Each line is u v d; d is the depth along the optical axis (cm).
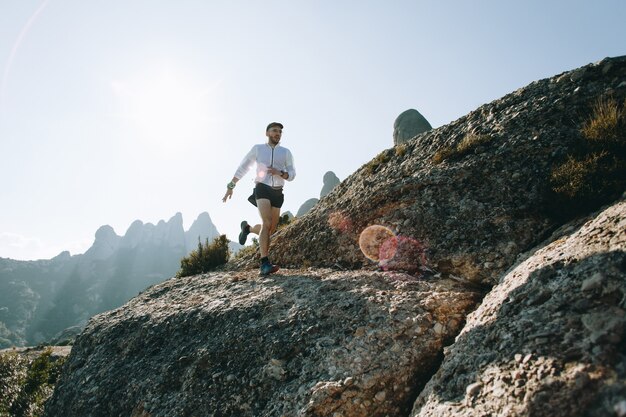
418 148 815
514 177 558
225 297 627
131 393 499
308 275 629
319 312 468
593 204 455
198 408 420
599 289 269
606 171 452
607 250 297
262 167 672
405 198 658
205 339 518
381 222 654
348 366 372
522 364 258
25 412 1147
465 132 732
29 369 1469
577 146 530
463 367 307
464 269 496
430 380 332
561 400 218
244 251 1160
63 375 686
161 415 435
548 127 590
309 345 418
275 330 465
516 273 386
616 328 234
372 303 449
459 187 605
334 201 891
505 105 711
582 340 244
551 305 291
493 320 330
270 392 389
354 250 653
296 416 342
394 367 362
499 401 247
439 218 584
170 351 538
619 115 494
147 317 678
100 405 520
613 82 579
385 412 338
